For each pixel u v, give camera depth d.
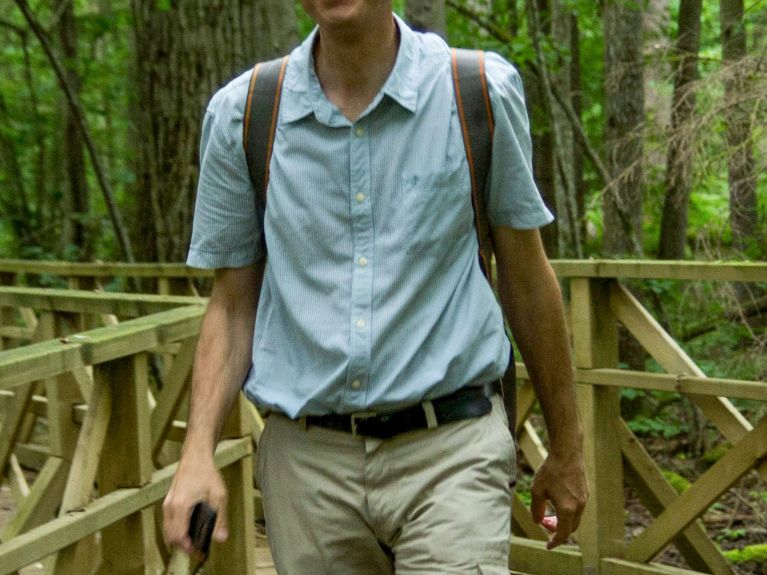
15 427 5.93
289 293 2.85
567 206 14.91
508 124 2.83
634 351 13.65
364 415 2.81
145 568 4.53
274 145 2.88
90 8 24.56
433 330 2.81
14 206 19.55
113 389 4.47
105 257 19.84
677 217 14.71
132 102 18.66
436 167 2.79
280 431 2.97
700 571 6.75
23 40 18.55
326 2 2.72
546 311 3.06
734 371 9.10
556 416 3.17
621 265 6.07
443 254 2.82
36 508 5.79
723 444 12.45
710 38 19.03
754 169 9.25
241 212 3.02
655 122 11.91
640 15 15.99
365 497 2.87
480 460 2.83
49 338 5.76
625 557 6.37
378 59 2.82
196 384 3.03
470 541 2.75
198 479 2.82
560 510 3.24
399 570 2.85
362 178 2.80
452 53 2.89
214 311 3.11
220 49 10.12
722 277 5.69
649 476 6.57
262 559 7.14
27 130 19.56
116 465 4.49
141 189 10.65
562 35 17.23
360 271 2.79
